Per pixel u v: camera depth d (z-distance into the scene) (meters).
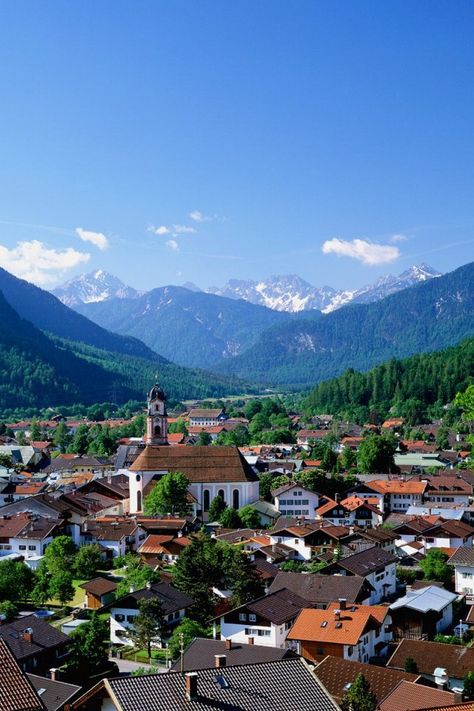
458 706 72.25
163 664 121.25
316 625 115.06
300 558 180.75
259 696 69.50
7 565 158.75
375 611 120.25
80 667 112.56
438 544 187.25
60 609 150.88
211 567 141.88
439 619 129.38
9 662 62.22
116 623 131.50
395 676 96.56
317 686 72.19
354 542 176.75
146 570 159.62
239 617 121.19
